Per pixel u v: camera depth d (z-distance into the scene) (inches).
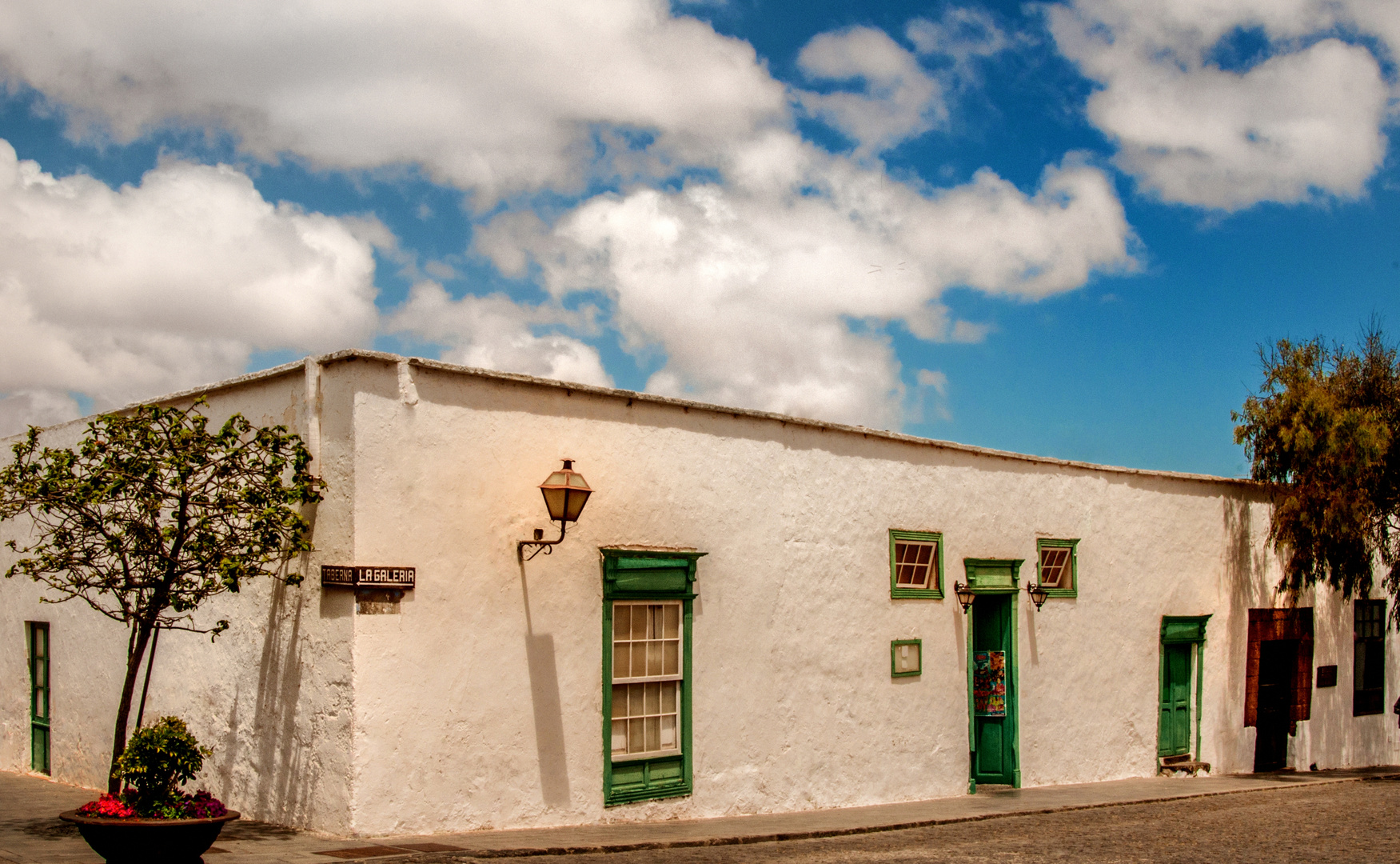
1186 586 628.1
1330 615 701.9
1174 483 628.4
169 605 348.5
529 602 373.1
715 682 427.2
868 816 437.4
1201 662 630.5
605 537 396.2
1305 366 641.0
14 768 504.4
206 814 278.8
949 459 526.3
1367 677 724.7
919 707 503.5
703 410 431.8
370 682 334.6
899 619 498.9
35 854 299.1
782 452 459.5
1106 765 578.6
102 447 336.8
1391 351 651.5
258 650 368.8
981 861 342.0
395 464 346.3
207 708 388.5
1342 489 613.6
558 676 378.3
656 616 412.5
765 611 447.2
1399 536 672.4
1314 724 684.7
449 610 353.4
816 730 460.8
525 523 374.3
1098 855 355.3
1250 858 352.2
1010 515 549.3
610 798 388.8
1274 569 673.6
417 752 342.6
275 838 327.6
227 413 399.2
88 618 464.1
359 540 336.5
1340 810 477.7
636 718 403.2
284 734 354.0
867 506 490.0
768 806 440.1
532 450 378.6
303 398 358.9
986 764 539.5
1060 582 573.6
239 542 330.6
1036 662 550.9
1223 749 636.1
